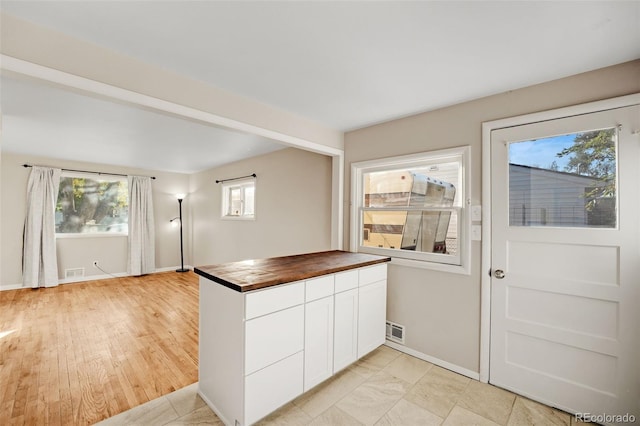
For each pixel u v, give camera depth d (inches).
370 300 100.3
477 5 50.6
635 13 51.7
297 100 93.8
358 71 75.2
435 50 65.2
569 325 75.9
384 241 117.4
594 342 72.5
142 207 236.1
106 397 80.7
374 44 63.2
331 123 116.2
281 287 71.4
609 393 70.6
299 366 75.9
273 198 172.4
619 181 69.4
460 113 94.7
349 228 126.0
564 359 76.5
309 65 72.4
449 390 85.1
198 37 61.2
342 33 59.4
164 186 251.9
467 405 78.6
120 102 68.9
